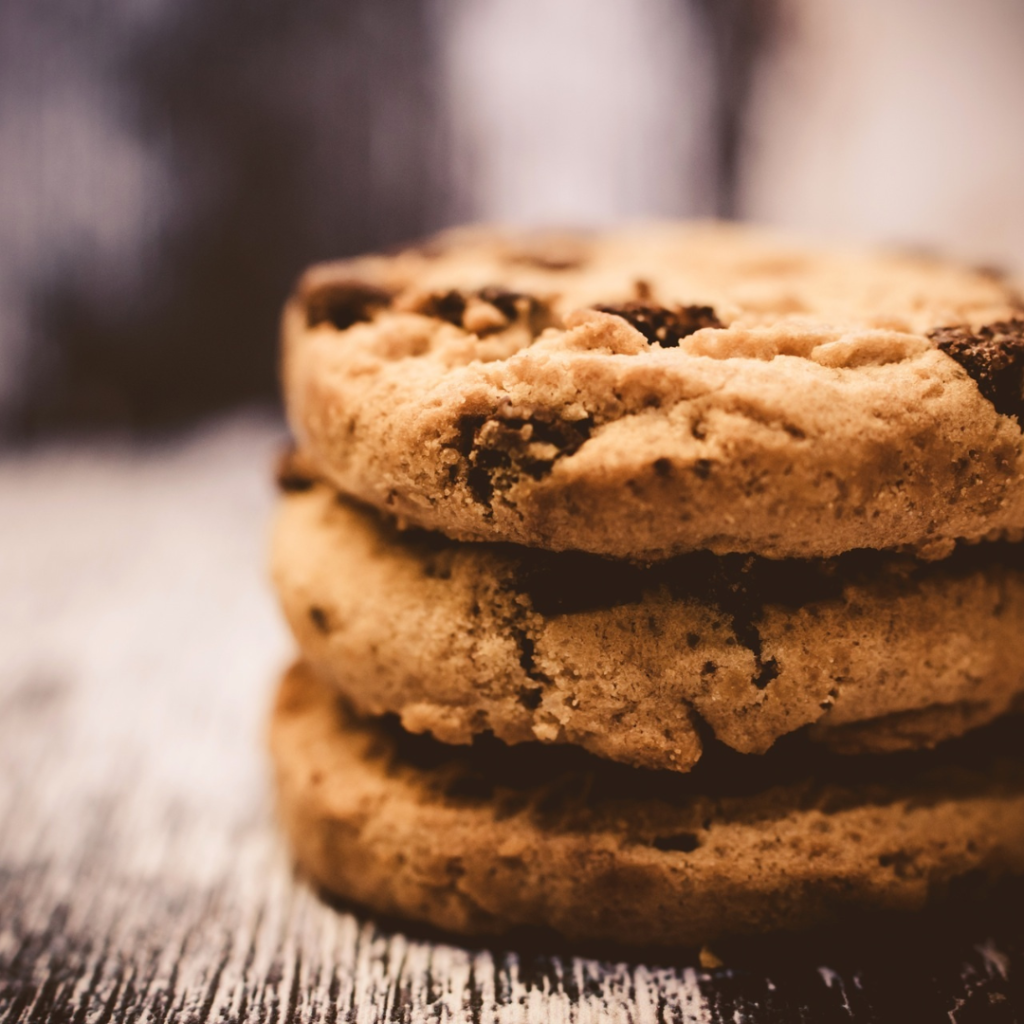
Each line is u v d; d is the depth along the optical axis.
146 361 0.31
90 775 0.13
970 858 0.11
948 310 0.11
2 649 0.16
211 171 0.29
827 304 0.12
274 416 0.32
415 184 0.29
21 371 0.30
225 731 0.14
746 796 0.11
